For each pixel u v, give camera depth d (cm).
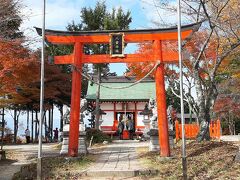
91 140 2903
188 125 2606
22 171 1579
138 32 1845
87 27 3506
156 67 1816
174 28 1814
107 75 4859
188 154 1680
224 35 2103
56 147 2872
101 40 1875
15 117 4406
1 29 2155
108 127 4269
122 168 1552
